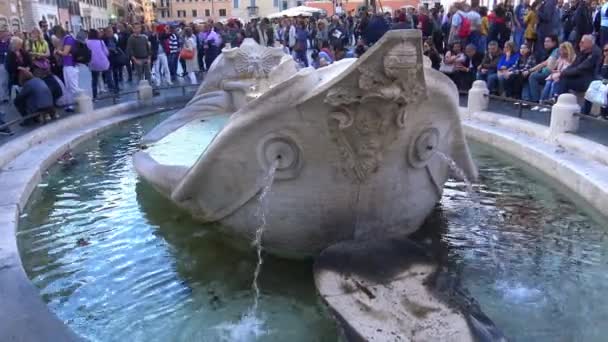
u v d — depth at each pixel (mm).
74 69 13312
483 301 4605
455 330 3689
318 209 4805
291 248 5145
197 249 5672
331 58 16500
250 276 5098
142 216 6695
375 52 3908
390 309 3924
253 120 4480
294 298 4734
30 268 5398
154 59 19031
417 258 4582
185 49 19094
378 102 4137
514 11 14250
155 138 8086
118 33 19094
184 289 4953
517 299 4629
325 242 5023
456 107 4832
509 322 4301
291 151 4582
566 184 7422
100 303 4742
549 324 4277
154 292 4910
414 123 4602
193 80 18828
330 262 4480
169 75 19125
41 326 3908
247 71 9906
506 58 12406
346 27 21469
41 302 4230
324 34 20781
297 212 4836
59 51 13164
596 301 4609
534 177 8203
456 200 7133
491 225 6258
